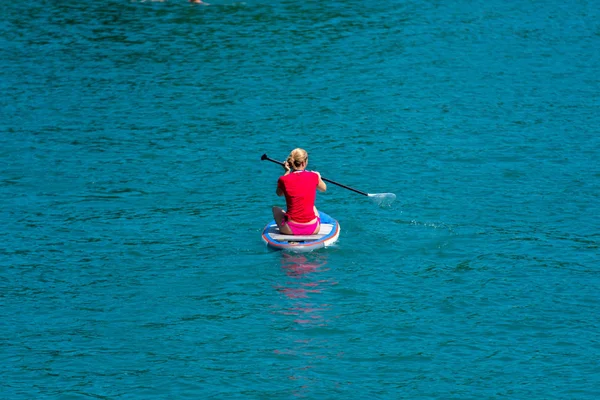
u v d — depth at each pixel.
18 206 64.31
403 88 96.19
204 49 113.94
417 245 56.62
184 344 44.50
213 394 39.88
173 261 54.56
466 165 72.31
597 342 44.06
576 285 50.47
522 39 116.94
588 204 63.22
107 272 53.09
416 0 141.38
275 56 110.25
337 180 69.62
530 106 88.88
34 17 132.75
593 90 94.25
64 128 83.94
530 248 55.81
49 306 48.66
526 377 41.03
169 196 66.56
